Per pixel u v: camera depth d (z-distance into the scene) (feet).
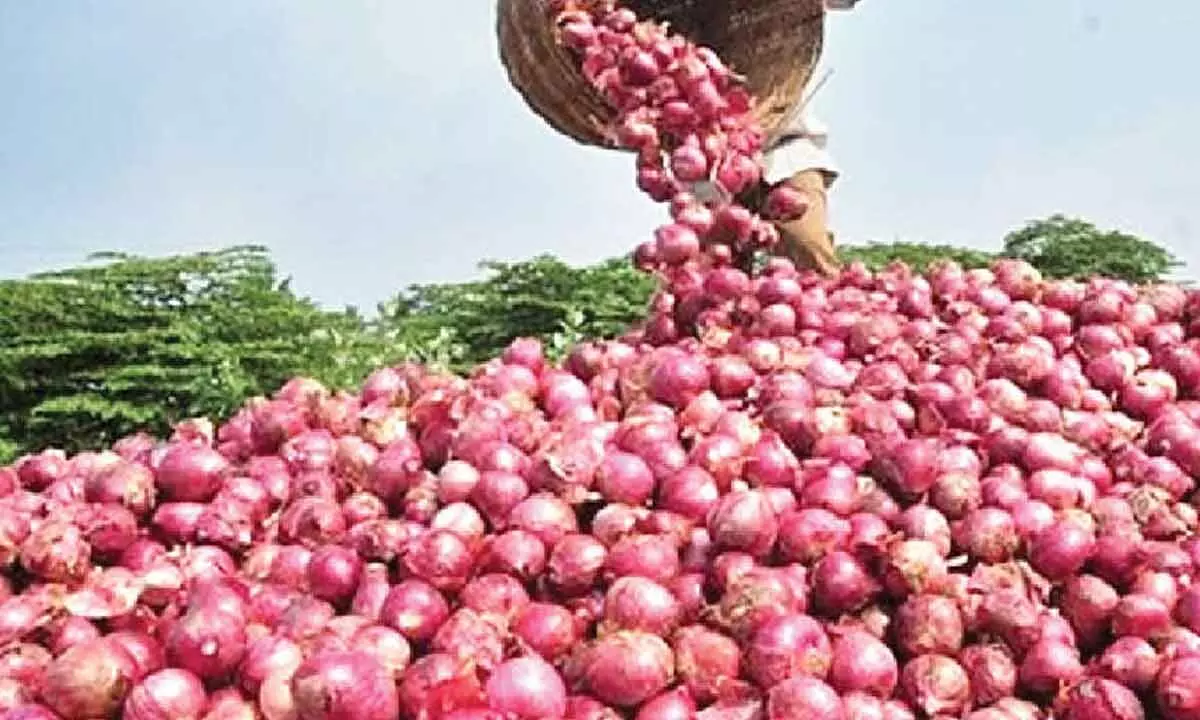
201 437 4.34
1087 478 3.74
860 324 4.54
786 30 5.70
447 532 3.26
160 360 17.43
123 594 3.14
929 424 3.95
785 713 2.83
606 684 2.91
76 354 17.33
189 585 3.27
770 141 6.02
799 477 3.59
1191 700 2.88
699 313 4.85
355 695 2.74
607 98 5.45
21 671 2.99
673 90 5.29
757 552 3.25
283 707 2.83
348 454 3.83
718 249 5.10
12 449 16.76
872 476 3.59
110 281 18.39
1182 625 3.14
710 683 2.96
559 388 4.23
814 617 3.19
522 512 3.37
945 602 3.09
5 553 3.43
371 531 3.35
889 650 3.06
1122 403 4.32
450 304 23.18
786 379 4.02
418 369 4.29
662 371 4.08
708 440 3.62
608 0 5.56
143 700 2.85
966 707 3.02
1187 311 4.82
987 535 3.35
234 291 19.20
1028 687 3.06
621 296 22.08
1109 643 3.20
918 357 4.40
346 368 18.37
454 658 2.86
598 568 3.23
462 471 3.56
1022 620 3.05
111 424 17.39
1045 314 4.71
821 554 3.25
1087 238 26.81
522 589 3.22
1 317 17.28
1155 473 3.78
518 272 22.03
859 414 3.83
